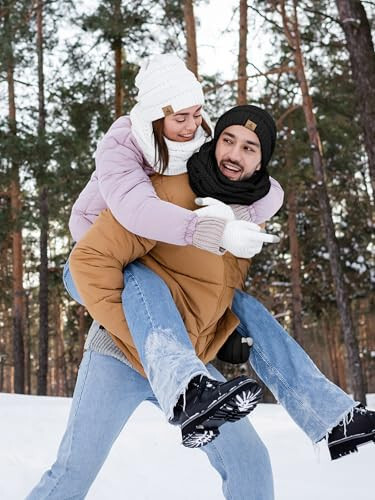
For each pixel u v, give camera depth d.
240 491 2.23
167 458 4.36
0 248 20.31
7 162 16.25
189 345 1.87
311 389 2.10
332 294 20.70
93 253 2.04
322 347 28.52
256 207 2.24
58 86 17.28
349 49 9.00
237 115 2.13
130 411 2.22
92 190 2.34
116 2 15.84
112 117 17.08
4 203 18.86
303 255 21.31
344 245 20.23
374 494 3.46
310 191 20.05
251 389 1.64
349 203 20.30
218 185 2.09
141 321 1.92
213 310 2.17
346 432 2.02
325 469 4.09
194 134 2.21
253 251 1.93
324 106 17.17
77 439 2.19
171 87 2.13
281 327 2.24
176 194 2.13
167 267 2.15
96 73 16.98
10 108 18.75
